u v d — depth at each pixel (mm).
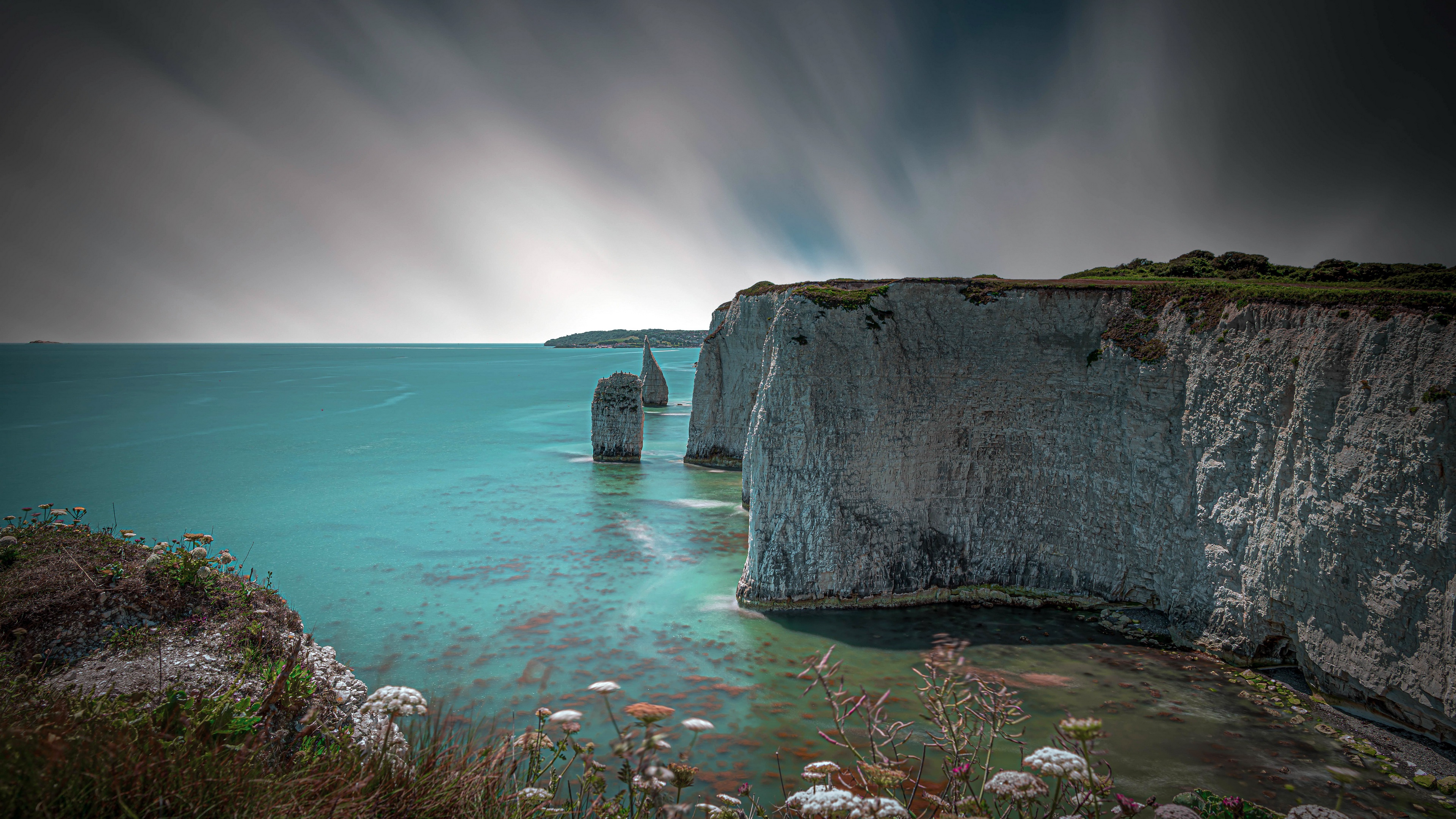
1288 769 13805
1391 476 15125
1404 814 12438
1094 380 23734
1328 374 16797
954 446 24812
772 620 22203
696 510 36094
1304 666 17094
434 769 5141
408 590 24562
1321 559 16406
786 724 15742
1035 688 17297
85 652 9414
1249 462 19016
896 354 25172
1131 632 20734
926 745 5637
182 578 11141
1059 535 23719
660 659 19266
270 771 4949
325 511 35812
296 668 9164
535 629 21328
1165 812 7719
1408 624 14656
